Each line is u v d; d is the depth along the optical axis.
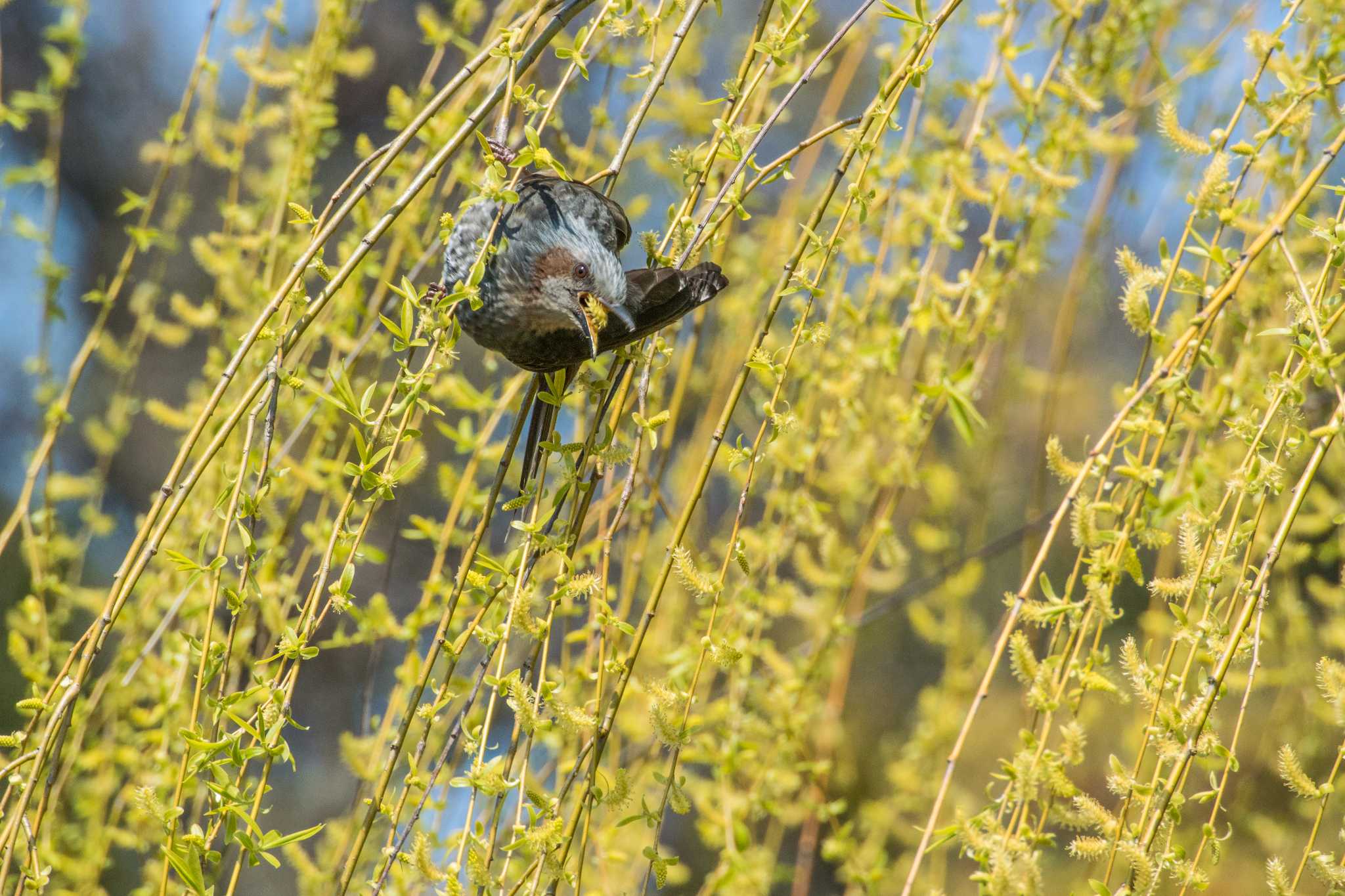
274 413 3.22
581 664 4.25
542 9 3.47
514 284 3.96
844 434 4.95
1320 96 3.36
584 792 3.33
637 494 4.44
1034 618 3.09
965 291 4.50
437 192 4.72
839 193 5.16
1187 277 3.25
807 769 4.73
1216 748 2.94
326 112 4.67
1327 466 4.64
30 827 3.29
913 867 2.88
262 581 4.49
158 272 5.25
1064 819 3.02
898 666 8.02
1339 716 3.03
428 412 3.34
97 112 9.35
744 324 4.96
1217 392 3.65
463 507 4.56
